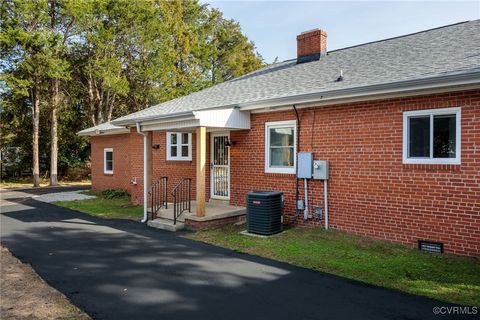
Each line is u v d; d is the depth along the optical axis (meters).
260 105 9.45
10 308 4.74
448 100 6.75
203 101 11.99
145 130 11.28
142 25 27.78
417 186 7.18
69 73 25.34
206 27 38.06
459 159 6.63
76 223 10.83
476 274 5.64
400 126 7.41
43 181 29.48
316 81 9.33
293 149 9.41
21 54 24.11
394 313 4.40
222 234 8.80
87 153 32.69
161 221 10.20
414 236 7.22
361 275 5.74
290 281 5.59
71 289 5.43
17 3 22.56
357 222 8.14
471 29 9.51
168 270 6.27
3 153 30.73
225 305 4.77
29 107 28.92
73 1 23.98
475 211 6.45
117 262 6.79
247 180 10.50
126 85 26.73
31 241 8.58
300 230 8.78
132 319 4.40
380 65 8.85
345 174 8.33
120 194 17.36
